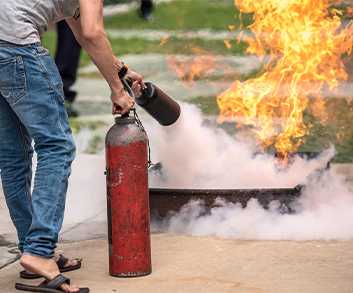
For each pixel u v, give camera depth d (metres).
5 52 6.21
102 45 6.24
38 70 6.22
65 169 6.36
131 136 6.45
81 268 6.94
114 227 6.61
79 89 15.81
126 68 6.93
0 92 6.50
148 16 22.70
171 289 6.36
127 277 6.64
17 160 6.70
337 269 6.67
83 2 6.15
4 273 6.96
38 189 6.29
